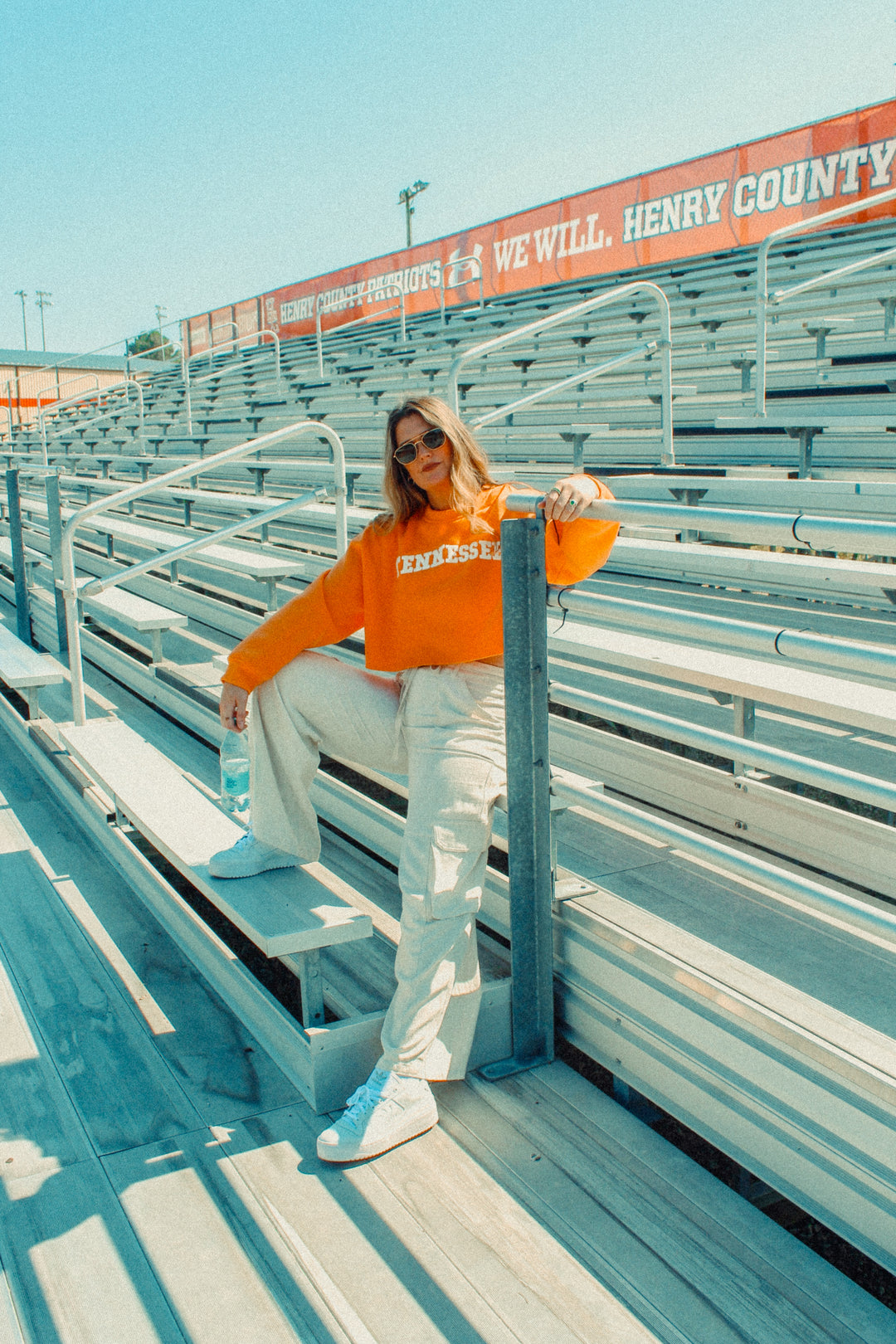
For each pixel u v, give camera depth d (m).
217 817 2.54
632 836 2.58
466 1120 1.89
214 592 6.30
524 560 1.90
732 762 3.18
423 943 1.86
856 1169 1.48
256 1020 2.25
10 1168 1.80
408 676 2.01
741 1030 1.68
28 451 17.11
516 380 8.11
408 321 13.00
